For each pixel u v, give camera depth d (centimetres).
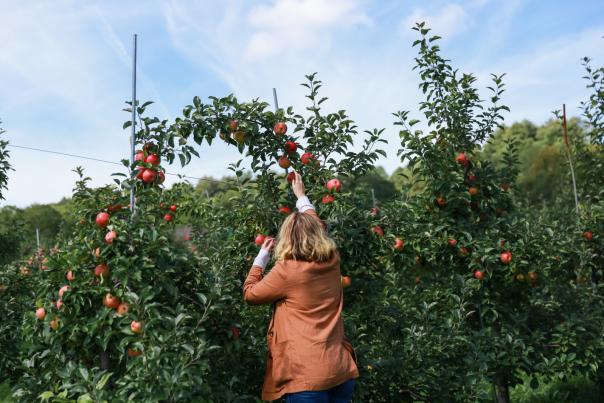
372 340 414
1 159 614
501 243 475
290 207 378
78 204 347
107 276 284
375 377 386
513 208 543
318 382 246
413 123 484
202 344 267
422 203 495
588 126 701
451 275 501
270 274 265
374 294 402
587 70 638
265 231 371
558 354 491
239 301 365
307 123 380
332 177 378
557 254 536
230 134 357
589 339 495
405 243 450
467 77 501
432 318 453
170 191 500
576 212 625
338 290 271
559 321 524
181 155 332
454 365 444
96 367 279
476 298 484
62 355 292
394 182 2406
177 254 301
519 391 600
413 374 389
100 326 286
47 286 305
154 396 251
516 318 487
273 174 381
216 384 301
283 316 262
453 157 492
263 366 342
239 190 391
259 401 341
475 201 503
